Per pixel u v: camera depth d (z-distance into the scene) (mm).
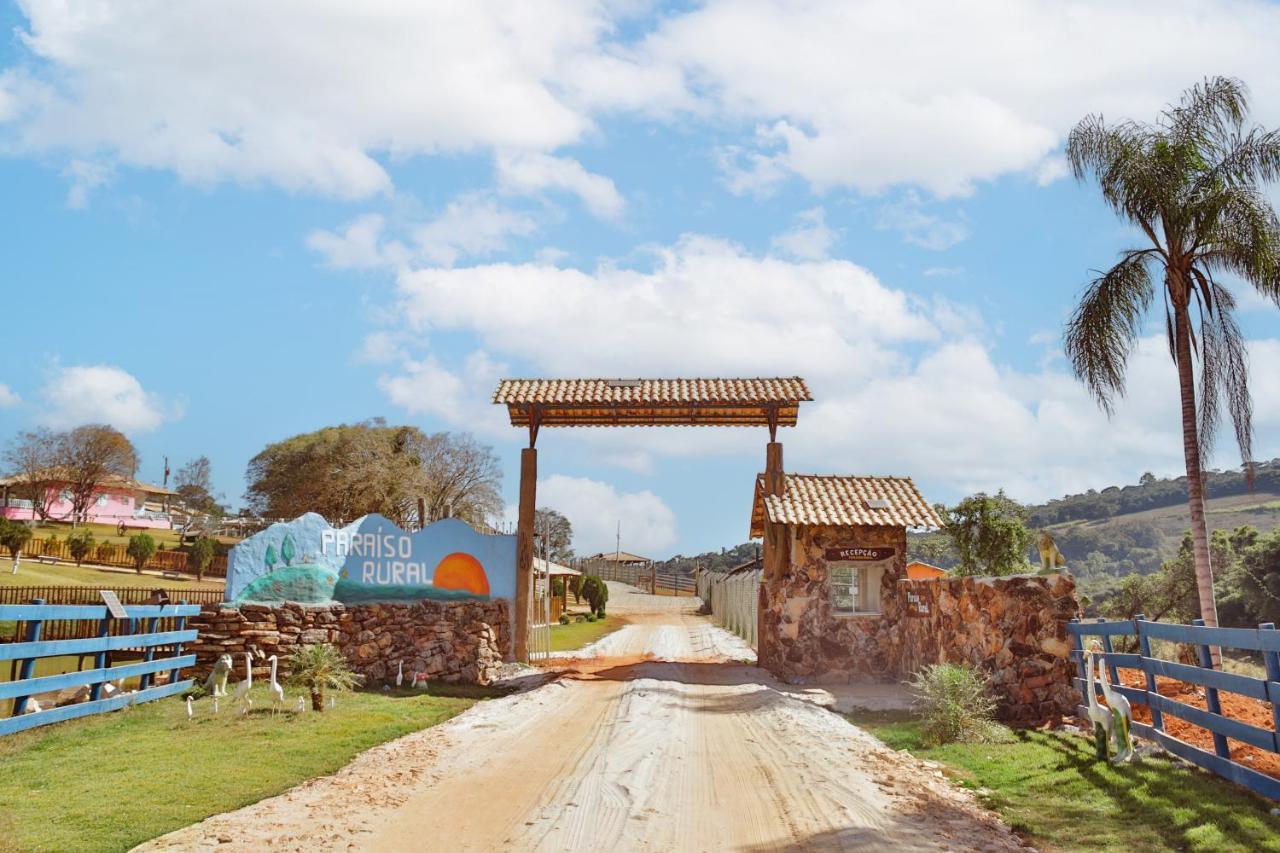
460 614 19875
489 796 8867
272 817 7820
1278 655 8109
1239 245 14969
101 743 10891
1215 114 15656
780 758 11172
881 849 7277
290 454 70875
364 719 13359
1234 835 7375
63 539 56281
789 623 21500
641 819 8078
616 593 75375
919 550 46062
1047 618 14070
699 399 23656
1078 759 10758
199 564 46281
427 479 64062
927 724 12805
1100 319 16438
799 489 22875
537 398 24109
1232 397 15578
